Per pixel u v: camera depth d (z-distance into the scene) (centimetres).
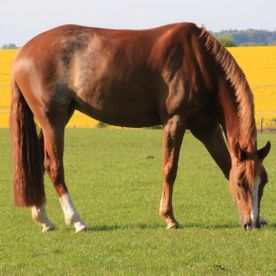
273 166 2745
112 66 1424
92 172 2570
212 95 1417
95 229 1453
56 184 1452
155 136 4366
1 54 9694
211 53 1406
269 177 2392
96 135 4372
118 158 3064
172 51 1407
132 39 1438
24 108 1470
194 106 1410
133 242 1285
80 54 1441
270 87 6888
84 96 1449
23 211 1739
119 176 2448
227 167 1500
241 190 1338
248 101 1372
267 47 10125
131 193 2048
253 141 1342
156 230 1412
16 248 1271
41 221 1448
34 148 1446
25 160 1432
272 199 1911
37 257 1195
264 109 5919
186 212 1689
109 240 1314
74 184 2253
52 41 1452
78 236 1367
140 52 1423
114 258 1169
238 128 1382
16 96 1474
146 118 1468
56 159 1451
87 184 2250
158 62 1409
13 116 1458
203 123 1455
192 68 1398
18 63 1467
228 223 1513
